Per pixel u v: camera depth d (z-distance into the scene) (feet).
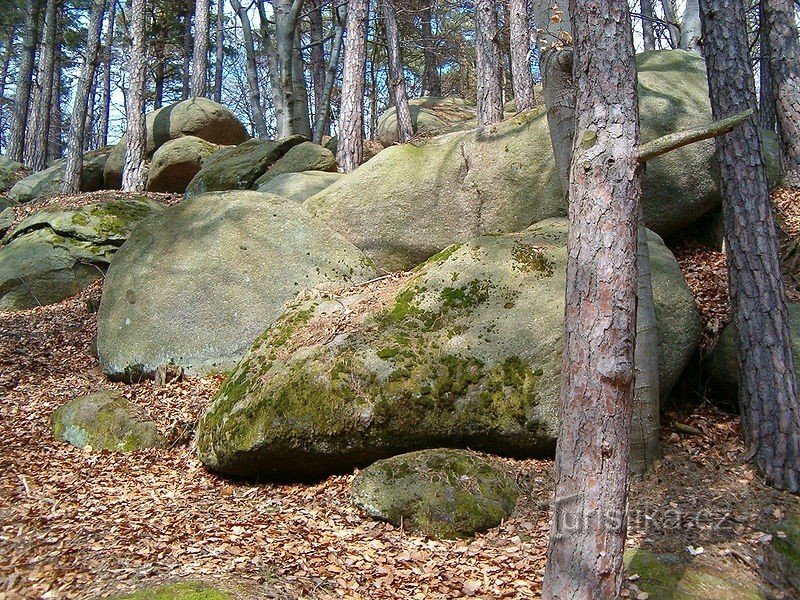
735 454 18.61
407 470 16.89
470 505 16.01
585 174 11.66
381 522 16.16
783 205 28.68
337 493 17.76
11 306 37.40
